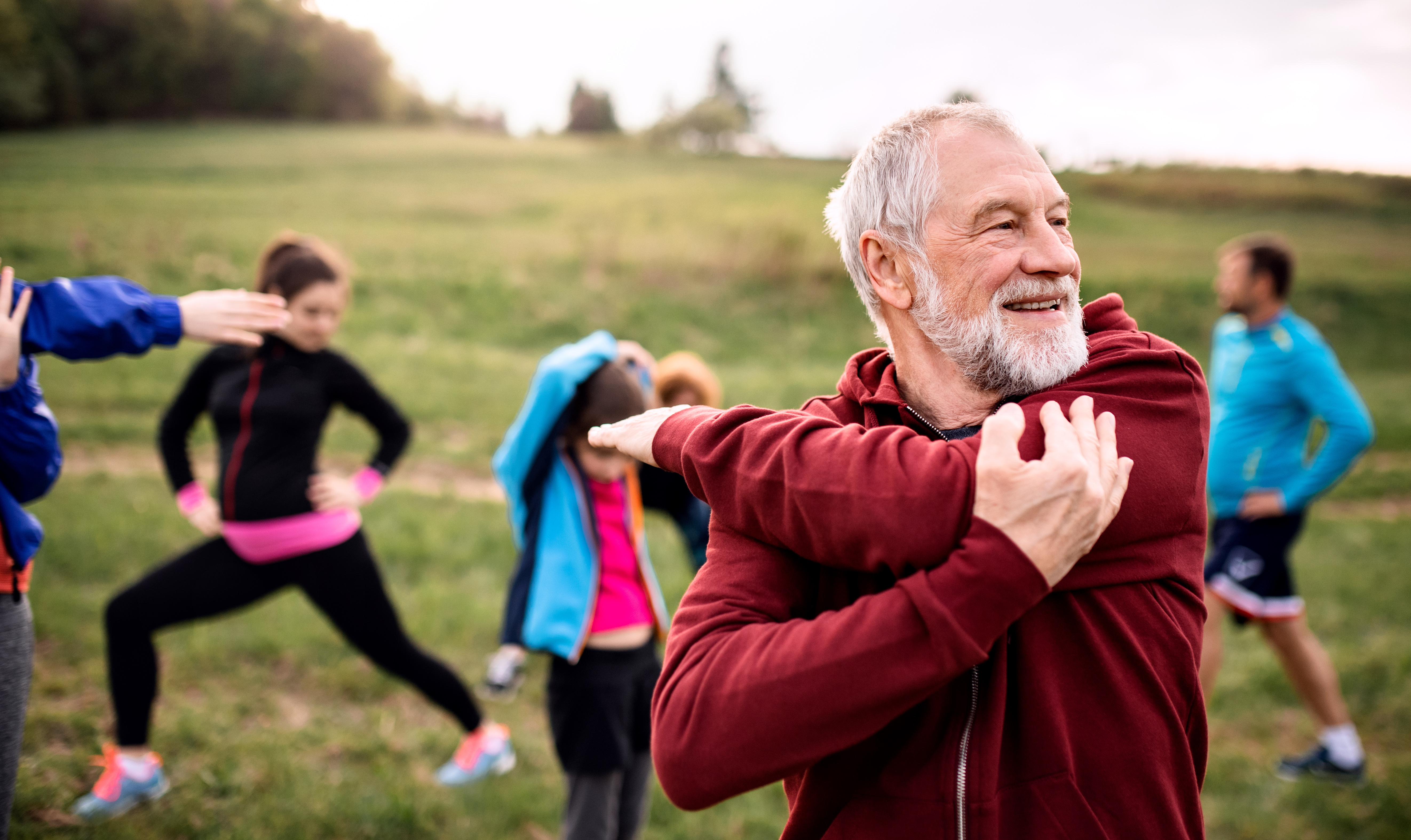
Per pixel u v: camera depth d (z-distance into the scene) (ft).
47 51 125.59
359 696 12.68
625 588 8.59
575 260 49.90
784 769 2.95
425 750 11.61
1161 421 3.48
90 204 54.54
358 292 40.29
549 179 95.66
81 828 9.21
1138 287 56.34
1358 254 76.95
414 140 135.74
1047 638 3.19
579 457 8.77
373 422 11.09
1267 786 12.03
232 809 9.87
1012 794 3.11
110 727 11.15
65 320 5.79
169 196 61.57
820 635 2.95
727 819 10.80
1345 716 12.35
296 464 10.19
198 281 40.91
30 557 5.58
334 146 114.93
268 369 10.32
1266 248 12.81
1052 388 3.61
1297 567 21.25
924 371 3.99
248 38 164.14
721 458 3.53
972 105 3.85
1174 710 3.25
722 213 68.03
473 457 24.29
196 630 13.60
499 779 11.00
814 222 58.49
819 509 3.16
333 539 10.30
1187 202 106.42
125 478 20.17
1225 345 13.37
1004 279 3.61
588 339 9.36
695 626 3.35
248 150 100.99
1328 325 56.44
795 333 43.01
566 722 8.20
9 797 5.43
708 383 11.03
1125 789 3.10
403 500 20.33
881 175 3.90
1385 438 35.12
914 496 2.98
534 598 8.27
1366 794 11.90
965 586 2.80
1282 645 12.48
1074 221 88.53
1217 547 12.91
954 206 3.66
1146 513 3.26
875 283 3.99
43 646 12.82
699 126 170.60
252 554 10.05
